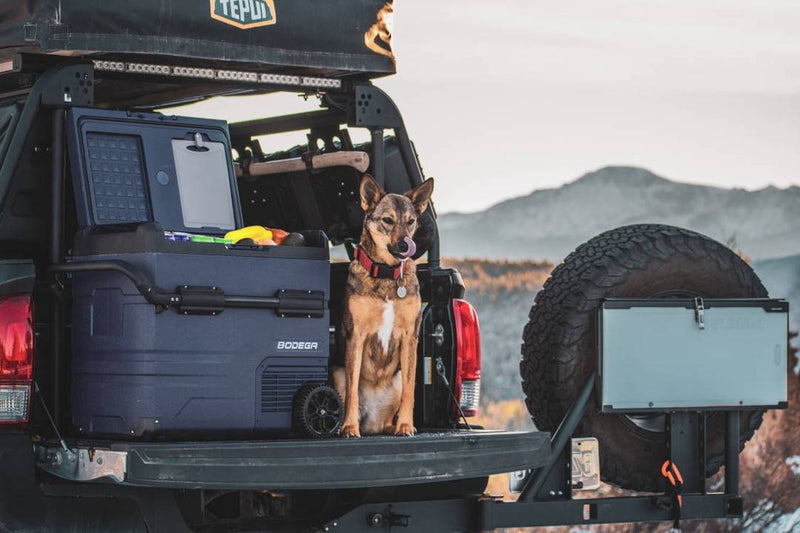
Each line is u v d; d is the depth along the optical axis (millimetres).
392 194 6023
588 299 6434
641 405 6367
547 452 5957
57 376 5262
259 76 5934
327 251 5480
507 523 6062
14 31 5129
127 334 5027
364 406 6188
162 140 5492
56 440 5055
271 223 7121
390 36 6086
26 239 5258
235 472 4953
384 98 6285
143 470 4746
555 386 6457
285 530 5664
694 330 6457
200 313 5098
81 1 5148
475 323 6336
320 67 5848
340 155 6414
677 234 6695
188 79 5738
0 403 4992
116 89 6707
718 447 6762
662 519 6457
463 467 5590
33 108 5211
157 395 5000
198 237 5262
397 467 5375
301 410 5344
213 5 5492
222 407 5164
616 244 6621
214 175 5617
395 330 6086
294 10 5750
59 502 5016
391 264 6012
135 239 5035
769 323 6582
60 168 5258
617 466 6562
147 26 5316
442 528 5938
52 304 5266
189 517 5465
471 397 6332
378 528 5750
